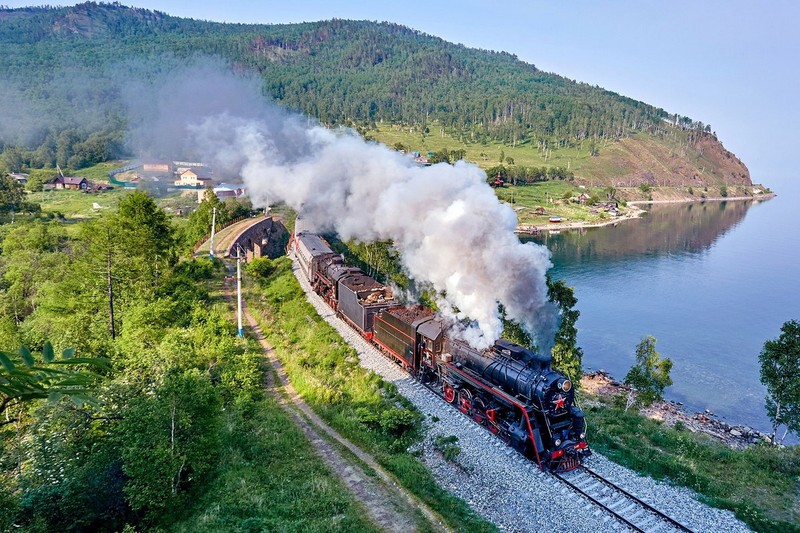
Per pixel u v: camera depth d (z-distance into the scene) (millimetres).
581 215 150375
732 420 42000
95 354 28266
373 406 25266
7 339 28844
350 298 37250
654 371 34094
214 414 19562
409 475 19500
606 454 21844
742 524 17453
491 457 20875
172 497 16828
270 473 19328
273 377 29953
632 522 17156
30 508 15234
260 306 43125
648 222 152375
